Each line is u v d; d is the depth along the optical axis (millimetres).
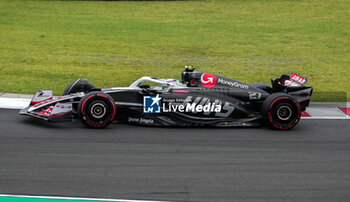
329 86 31656
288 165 15531
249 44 45438
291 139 18906
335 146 17984
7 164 14867
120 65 36562
